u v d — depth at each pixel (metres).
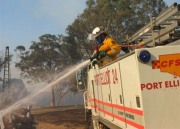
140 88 4.55
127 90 5.36
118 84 5.92
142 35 6.75
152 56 4.55
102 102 7.63
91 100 9.30
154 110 4.53
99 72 7.71
